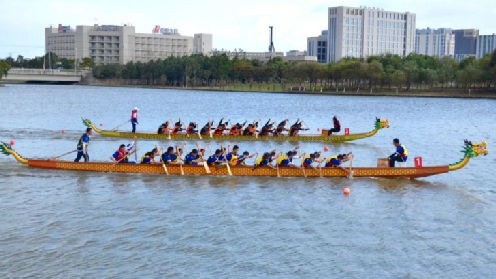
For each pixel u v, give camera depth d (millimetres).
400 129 69625
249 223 25891
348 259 21812
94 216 26547
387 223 26234
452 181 35344
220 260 21500
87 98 133625
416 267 21141
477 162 42438
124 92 173500
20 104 105125
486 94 152500
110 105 109438
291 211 27906
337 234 24578
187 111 98250
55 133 56625
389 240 23938
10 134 55094
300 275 20328
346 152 48188
